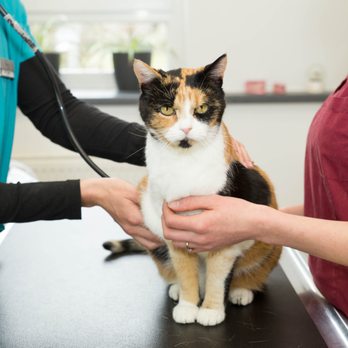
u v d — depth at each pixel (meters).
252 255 0.95
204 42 2.11
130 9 2.29
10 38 1.03
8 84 1.01
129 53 2.16
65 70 2.36
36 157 2.10
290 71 2.16
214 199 0.81
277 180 2.19
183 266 0.91
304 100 2.06
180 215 0.82
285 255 1.13
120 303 0.88
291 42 2.12
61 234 1.22
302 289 1.01
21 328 0.80
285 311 0.86
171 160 0.86
